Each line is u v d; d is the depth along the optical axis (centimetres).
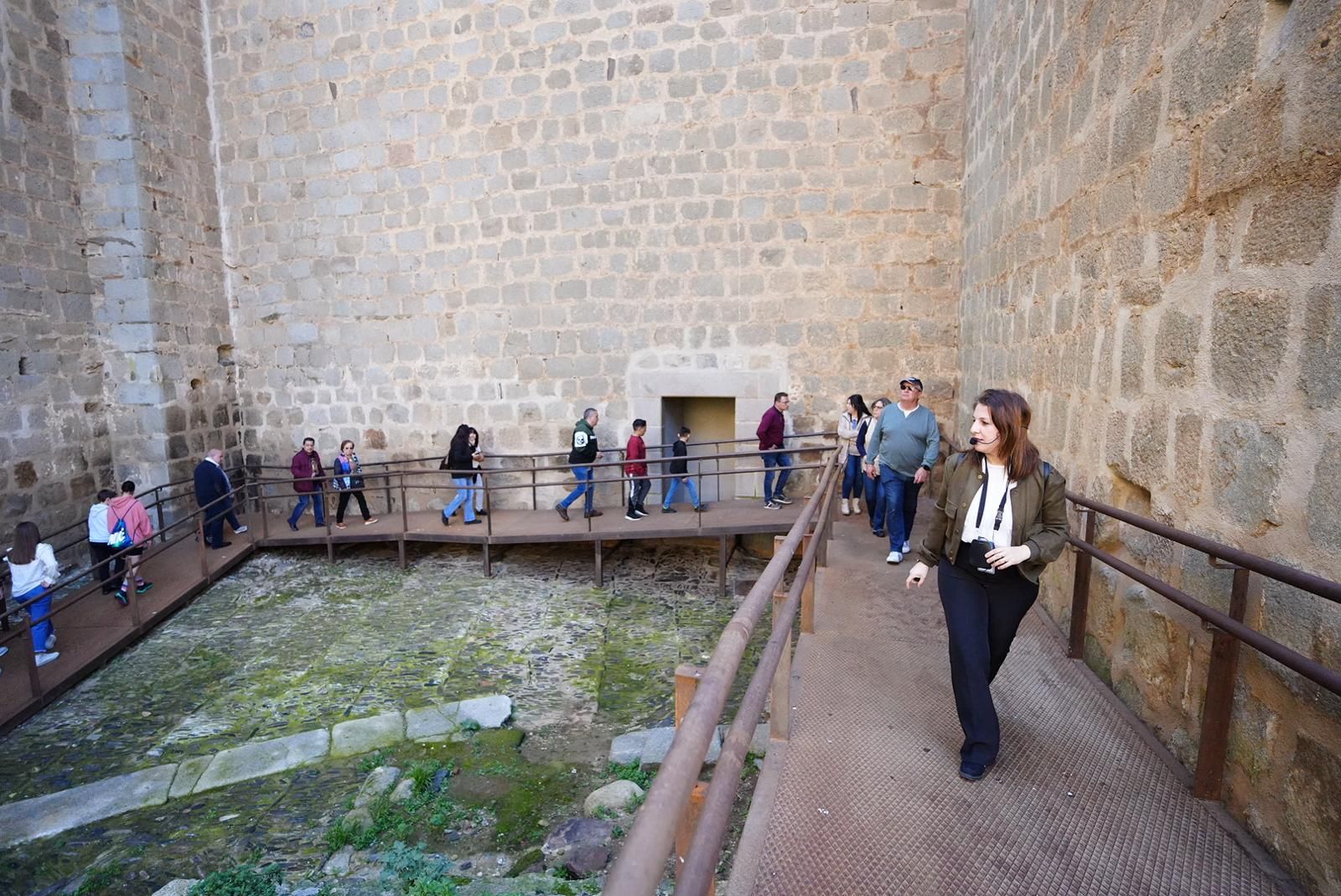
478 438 901
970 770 226
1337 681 143
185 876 362
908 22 750
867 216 782
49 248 798
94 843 390
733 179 805
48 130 799
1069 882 179
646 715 510
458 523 848
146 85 845
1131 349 281
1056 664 313
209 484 816
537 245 860
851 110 773
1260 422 195
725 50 791
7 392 752
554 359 873
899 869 185
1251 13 200
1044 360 406
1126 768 231
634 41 809
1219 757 206
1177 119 246
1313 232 173
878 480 505
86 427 838
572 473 883
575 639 642
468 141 865
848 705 282
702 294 828
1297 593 176
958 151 755
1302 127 177
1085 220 338
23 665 575
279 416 971
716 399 910
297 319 951
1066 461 361
